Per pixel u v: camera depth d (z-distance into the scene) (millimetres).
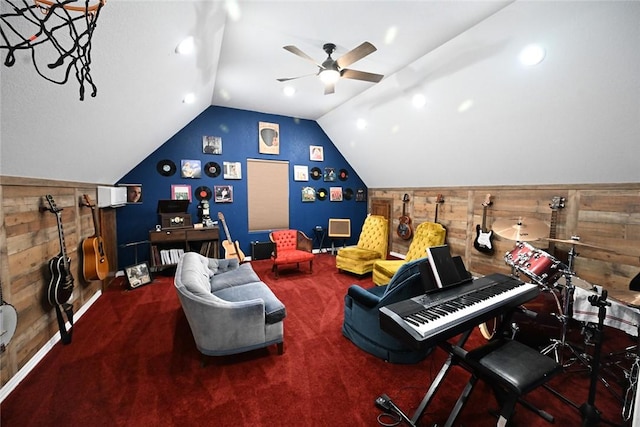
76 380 1855
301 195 5582
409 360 2057
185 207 4301
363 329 2217
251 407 1643
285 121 5293
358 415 1591
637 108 2041
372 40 2492
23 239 1921
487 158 3408
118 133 2613
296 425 1521
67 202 2578
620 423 1527
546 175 3062
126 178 4125
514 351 1427
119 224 4129
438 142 3723
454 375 1947
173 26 1789
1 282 1696
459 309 1505
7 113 1333
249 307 2014
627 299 1732
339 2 2012
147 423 1524
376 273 3705
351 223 6164
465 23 2242
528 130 2752
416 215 5043
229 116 4789
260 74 3287
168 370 1972
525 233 2555
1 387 1682
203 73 2867
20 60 1148
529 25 2051
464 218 4152
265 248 5129
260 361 2092
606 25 1786
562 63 2111
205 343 1953
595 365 1493
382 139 4520
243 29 2346
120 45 1575
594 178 2715
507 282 1927
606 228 2672
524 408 1646
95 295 3221
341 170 5957
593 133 2377
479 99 2830
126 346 2271
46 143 1811
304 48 2650
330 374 1944
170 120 3531
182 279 2121
